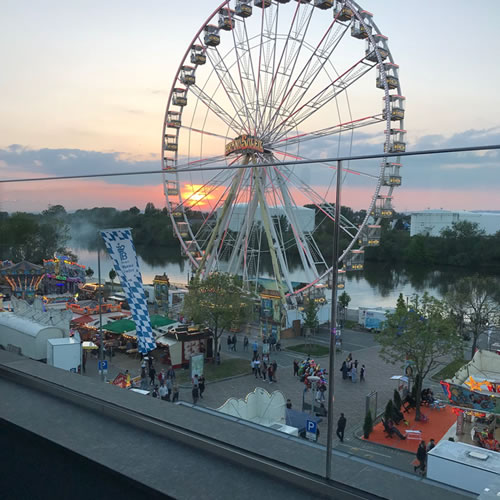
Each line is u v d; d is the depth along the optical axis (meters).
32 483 4.10
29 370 5.71
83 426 4.31
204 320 23.05
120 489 3.50
